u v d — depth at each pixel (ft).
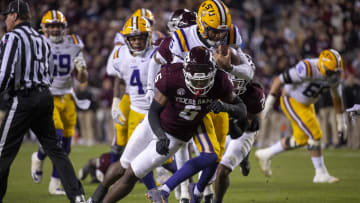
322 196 58.44
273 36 151.53
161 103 40.22
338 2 160.97
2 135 44.80
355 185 68.13
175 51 46.34
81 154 110.22
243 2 182.60
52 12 62.54
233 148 48.26
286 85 73.00
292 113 72.54
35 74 45.73
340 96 70.33
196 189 46.19
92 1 175.73
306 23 169.89
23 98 45.06
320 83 69.67
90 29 158.51
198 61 38.01
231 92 40.60
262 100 48.39
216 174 48.29
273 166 92.02
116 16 165.17
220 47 42.63
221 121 48.01
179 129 41.65
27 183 68.13
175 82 39.50
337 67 67.05
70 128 64.64
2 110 104.53
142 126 43.88
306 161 100.58
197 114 41.11
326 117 123.34
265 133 130.62
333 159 101.14
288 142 73.61
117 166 44.91
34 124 46.93
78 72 63.93
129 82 59.36
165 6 168.55
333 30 149.38
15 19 46.50
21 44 45.03
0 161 44.75
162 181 61.00
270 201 55.06
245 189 64.13
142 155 42.16
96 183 69.72
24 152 112.68
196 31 45.62
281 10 180.45
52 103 47.44
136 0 169.68
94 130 139.44
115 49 61.77
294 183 70.13
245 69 44.24
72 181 46.93
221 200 49.06
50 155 47.19
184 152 49.90
